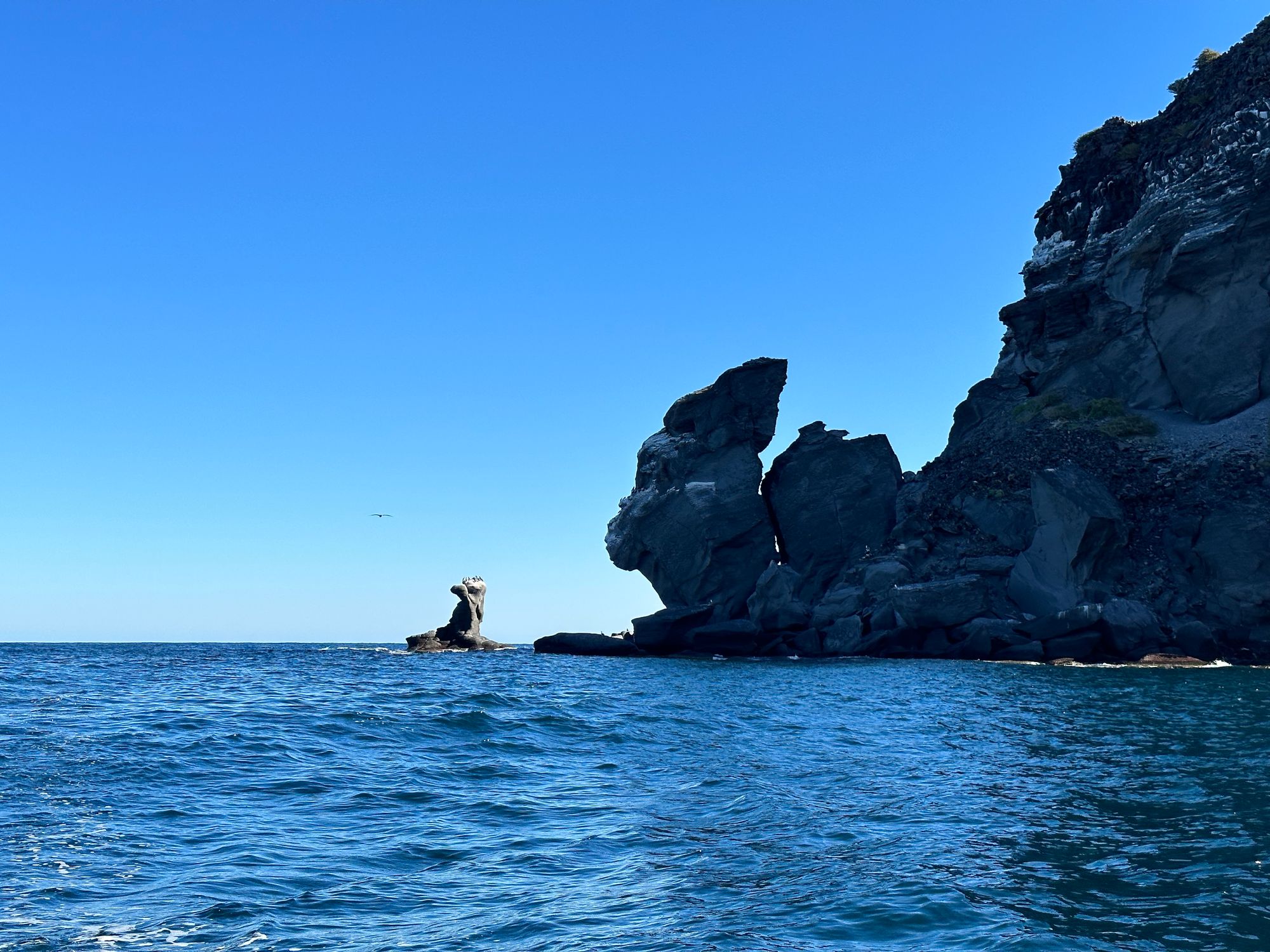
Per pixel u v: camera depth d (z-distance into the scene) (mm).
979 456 85188
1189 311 78812
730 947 10305
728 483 89188
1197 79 89688
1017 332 91500
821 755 23766
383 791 18625
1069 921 10945
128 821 15922
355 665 68375
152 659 84375
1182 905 11461
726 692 43469
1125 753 23234
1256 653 63688
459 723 28406
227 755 22172
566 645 87438
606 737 26703
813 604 84312
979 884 12375
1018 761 22406
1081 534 69688
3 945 10445
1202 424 76625
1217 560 66500
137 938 10703
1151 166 87938
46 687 44375
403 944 10547
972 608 71562
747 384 90688
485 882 12812
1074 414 82312
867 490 86812
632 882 12797
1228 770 20562
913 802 17750
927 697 39812
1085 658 65625
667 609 86750
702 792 18891
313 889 12469
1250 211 75375
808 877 12875
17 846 14297
